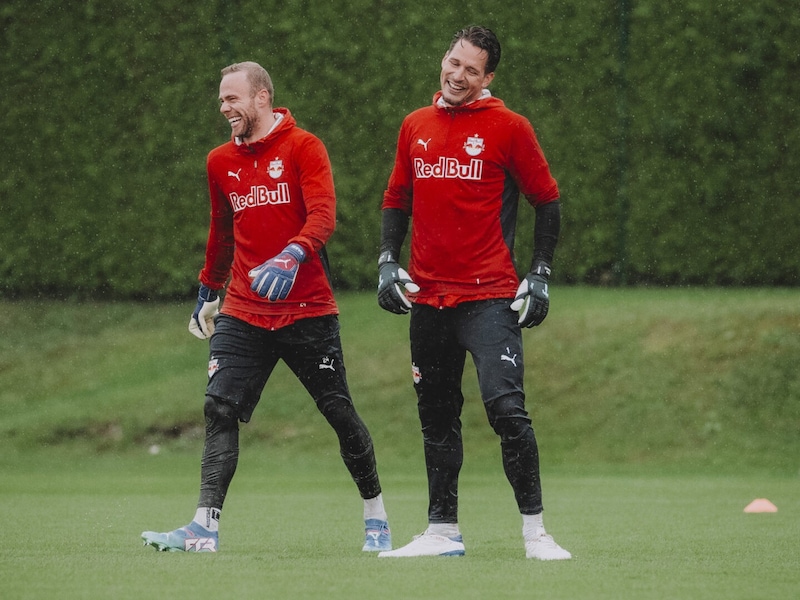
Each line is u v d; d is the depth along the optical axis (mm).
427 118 19891
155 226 59312
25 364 54719
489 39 19500
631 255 59812
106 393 51938
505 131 19422
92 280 59688
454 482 20297
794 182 59562
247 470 44656
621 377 48781
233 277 20984
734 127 59438
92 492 36000
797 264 59594
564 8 59156
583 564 18172
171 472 43812
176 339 56531
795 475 42344
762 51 59281
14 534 23703
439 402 20156
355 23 58656
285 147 20438
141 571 16875
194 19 58750
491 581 15984
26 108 59344
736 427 45812
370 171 59125
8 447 47438
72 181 59438
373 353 52344
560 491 36906
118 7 58938
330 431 48125
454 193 19438
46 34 59031
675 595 14898
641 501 33406
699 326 51156
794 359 48656
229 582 15742
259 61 58625
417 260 19953
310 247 19938
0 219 59719
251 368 20656
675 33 59188
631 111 59500
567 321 52500
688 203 59594
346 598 14383
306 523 27047
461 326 19594
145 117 59031
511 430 19094
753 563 18547
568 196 59656
